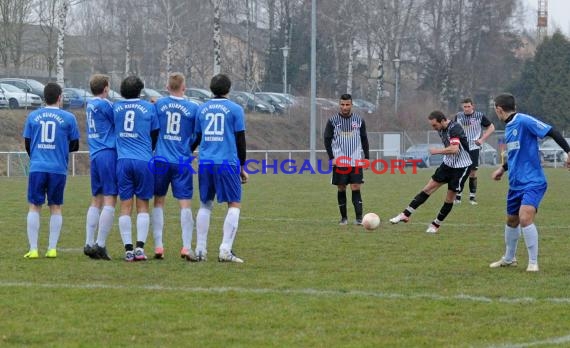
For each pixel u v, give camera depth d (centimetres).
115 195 2214
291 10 14938
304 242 2606
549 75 14150
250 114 10550
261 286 1802
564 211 3719
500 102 2044
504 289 1773
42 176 2230
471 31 14738
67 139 2255
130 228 2198
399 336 1379
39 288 1762
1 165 7588
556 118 14062
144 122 2181
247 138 9612
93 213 2231
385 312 1547
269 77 14700
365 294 1714
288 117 10650
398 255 2314
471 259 2238
